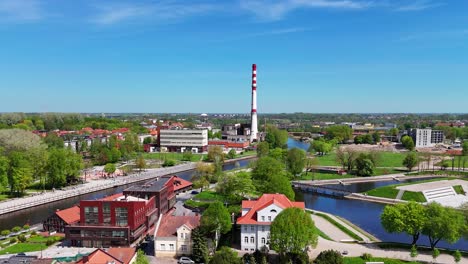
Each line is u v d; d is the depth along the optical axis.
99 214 130.12
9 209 176.38
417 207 122.94
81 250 124.50
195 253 112.12
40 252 122.44
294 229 105.50
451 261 110.06
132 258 101.00
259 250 114.56
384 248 121.88
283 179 168.50
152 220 147.50
